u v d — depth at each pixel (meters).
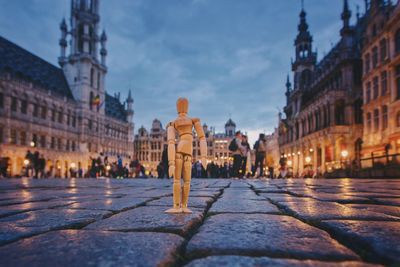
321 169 42.19
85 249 1.57
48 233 1.97
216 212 3.10
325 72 50.41
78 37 73.88
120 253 1.49
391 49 29.53
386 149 27.02
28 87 52.09
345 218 2.57
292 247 1.60
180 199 3.18
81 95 68.94
